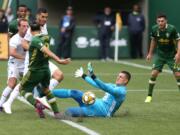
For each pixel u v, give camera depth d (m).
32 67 27.59
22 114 29.58
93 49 67.81
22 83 28.05
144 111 31.16
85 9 74.69
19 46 30.42
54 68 30.53
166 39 34.75
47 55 27.45
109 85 28.45
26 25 29.88
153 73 35.19
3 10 64.19
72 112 28.22
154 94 38.66
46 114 29.48
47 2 72.56
